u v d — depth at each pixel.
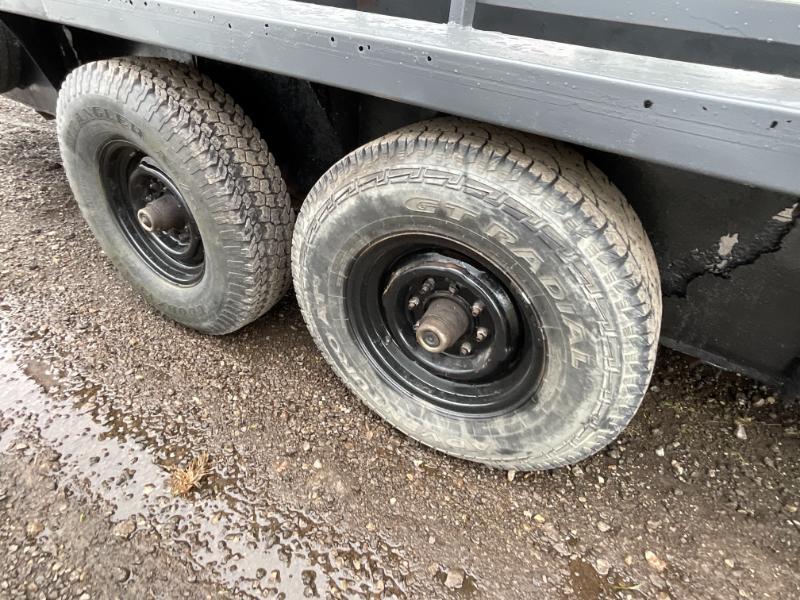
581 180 1.41
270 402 2.29
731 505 1.97
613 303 1.39
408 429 2.05
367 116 1.91
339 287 1.86
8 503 1.89
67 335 2.54
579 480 2.04
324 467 2.05
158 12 1.58
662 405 2.32
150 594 1.68
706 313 1.72
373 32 1.29
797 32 1.39
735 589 1.75
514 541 1.86
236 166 1.92
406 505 1.95
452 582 1.74
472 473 2.06
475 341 1.83
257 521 1.88
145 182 2.35
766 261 1.49
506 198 1.38
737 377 2.42
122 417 2.19
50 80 2.63
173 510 1.89
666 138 1.06
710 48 1.53
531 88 1.15
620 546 1.85
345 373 2.11
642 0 1.53
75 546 1.78
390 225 1.61
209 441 2.12
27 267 2.91
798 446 2.16
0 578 1.69
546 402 1.68
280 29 1.39
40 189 3.57
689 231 1.57
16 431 2.12
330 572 1.75
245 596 1.69
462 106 1.25
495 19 1.79
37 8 1.93
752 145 0.99
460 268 1.66
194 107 1.87
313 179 2.24
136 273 2.53
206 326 2.43
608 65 1.12
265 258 2.09
